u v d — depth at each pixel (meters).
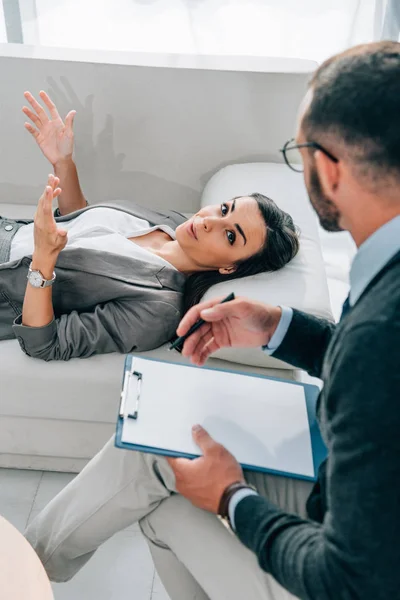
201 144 2.12
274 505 1.01
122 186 2.20
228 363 1.61
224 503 1.05
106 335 1.59
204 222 1.64
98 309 1.60
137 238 1.82
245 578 1.12
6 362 1.57
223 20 2.82
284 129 2.09
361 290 0.87
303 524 0.95
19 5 2.71
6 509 1.70
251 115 2.07
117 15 2.78
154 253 1.74
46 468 1.78
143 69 1.98
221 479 1.07
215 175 2.09
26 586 1.10
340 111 0.82
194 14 2.79
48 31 2.79
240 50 2.89
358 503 0.79
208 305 1.21
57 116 1.90
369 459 0.77
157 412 1.18
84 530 1.28
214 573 1.14
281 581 0.92
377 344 0.78
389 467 0.76
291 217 1.75
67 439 1.68
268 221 1.64
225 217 1.63
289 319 1.21
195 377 1.27
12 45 1.99
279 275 1.65
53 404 1.59
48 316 1.54
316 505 1.09
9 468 1.80
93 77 1.98
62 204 2.00
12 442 1.68
